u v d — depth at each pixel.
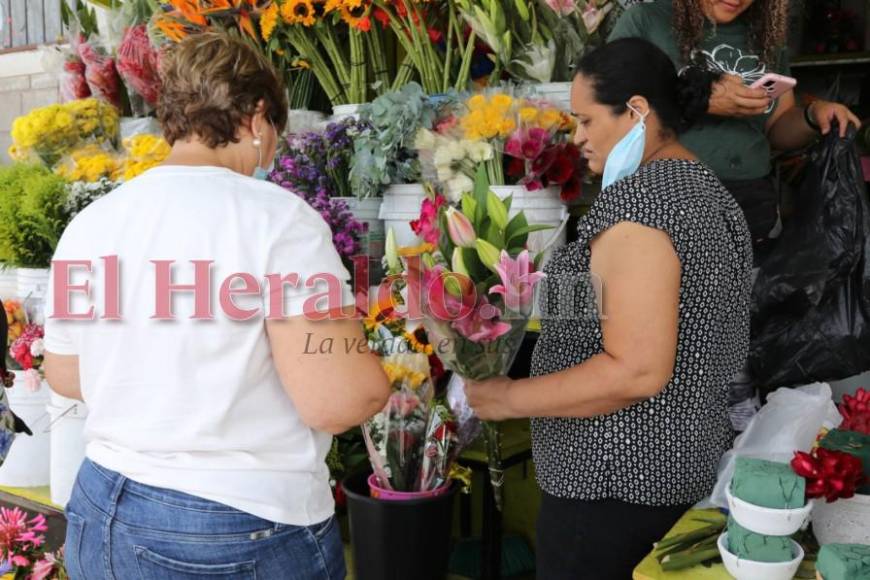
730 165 3.02
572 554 2.13
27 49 6.60
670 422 2.01
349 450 3.45
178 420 1.75
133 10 4.50
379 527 2.82
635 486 2.04
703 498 2.15
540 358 2.20
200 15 3.88
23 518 3.33
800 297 2.83
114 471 1.80
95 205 1.88
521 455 3.22
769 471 1.79
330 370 1.73
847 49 5.76
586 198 3.57
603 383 1.90
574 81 2.17
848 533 1.91
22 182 3.79
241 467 1.77
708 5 2.95
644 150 2.08
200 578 1.76
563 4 3.46
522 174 3.25
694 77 2.08
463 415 2.85
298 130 3.97
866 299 2.81
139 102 4.54
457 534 3.85
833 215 2.81
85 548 1.83
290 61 4.15
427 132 3.30
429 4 3.87
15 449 3.73
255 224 1.75
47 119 4.14
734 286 2.06
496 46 3.56
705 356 1.99
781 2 2.98
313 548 1.86
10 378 3.00
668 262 1.87
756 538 1.77
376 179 3.43
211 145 1.86
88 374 1.84
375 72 4.08
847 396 2.21
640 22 3.12
